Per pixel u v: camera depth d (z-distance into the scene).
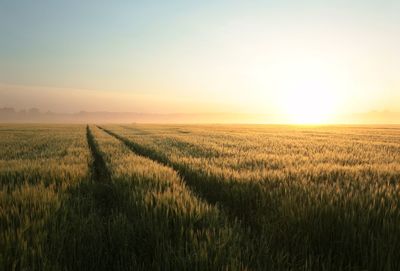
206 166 9.50
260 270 3.05
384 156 13.89
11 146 20.64
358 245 3.56
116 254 3.63
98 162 13.96
